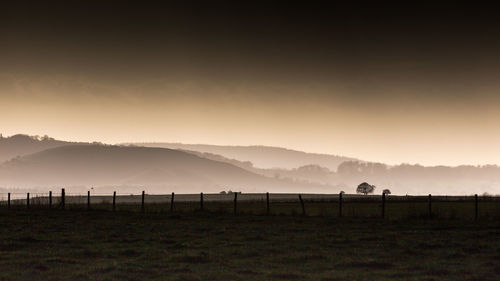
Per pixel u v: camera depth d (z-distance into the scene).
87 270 30.84
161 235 47.81
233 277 29.27
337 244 42.09
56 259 34.47
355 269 31.91
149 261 34.22
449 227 53.59
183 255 36.38
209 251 38.47
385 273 30.61
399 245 41.41
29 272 30.08
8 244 41.84
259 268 32.09
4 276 28.98
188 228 53.50
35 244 42.03
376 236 46.59
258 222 59.56
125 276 29.08
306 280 28.67
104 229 52.84
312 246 40.97
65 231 51.12
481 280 28.59
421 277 29.42
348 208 89.44
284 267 32.47
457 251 38.56
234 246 41.09
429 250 39.03
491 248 39.88
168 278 28.69
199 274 30.00
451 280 28.59
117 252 37.84
